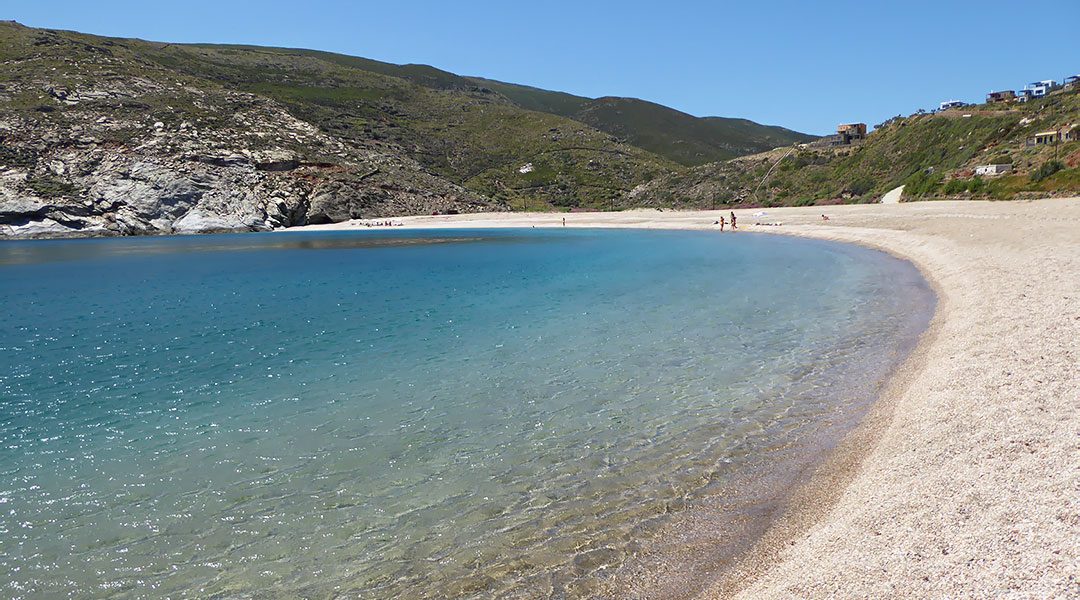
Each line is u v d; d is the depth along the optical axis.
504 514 8.33
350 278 36.62
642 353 16.12
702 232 65.44
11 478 10.05
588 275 33.44
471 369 15.48
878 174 91.00
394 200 113.38
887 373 12.92
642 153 168.38
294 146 113.38
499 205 126.12
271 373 16.06
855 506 7.31
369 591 6.85
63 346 20.06
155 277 39.16
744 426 10.78
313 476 9.77
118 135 97.06
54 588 7.11
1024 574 5.19
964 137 83.25
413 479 9.51
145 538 8.14
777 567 6.42
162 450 11.09
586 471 9.46
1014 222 34.03
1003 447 7.81
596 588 6.56
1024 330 13.17
